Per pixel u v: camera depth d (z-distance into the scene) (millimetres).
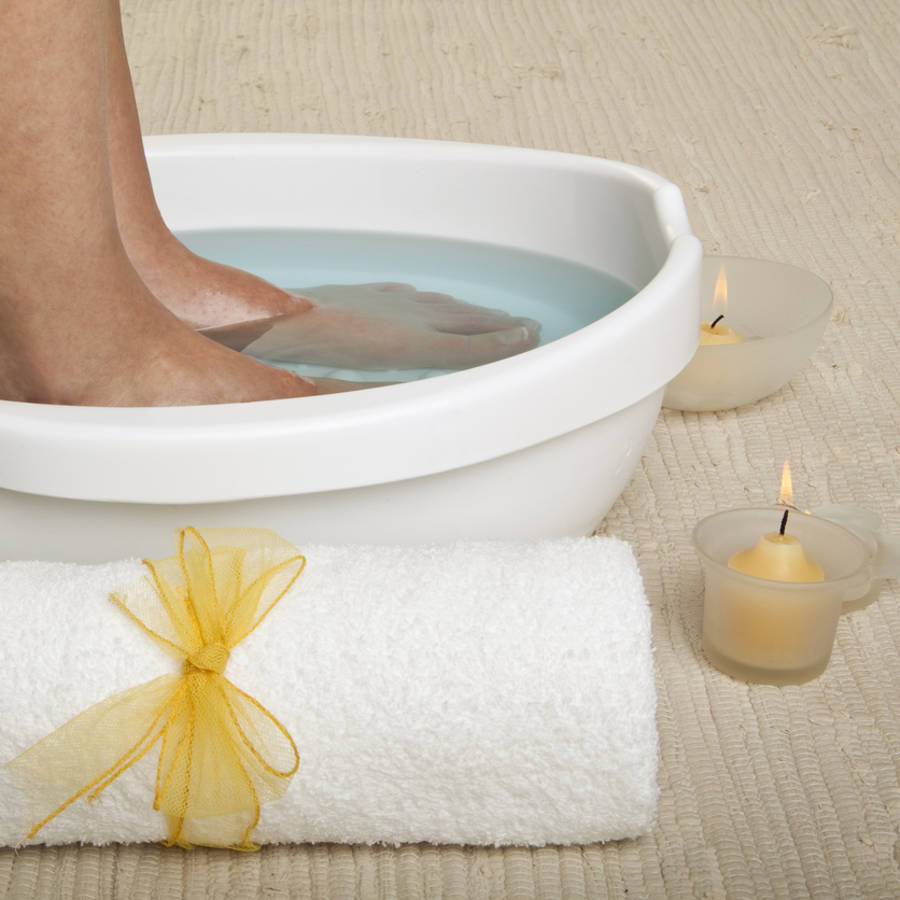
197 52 1973
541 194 1124
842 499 997
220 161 1166
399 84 1862
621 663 647
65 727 639
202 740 642
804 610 786
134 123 989
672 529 964
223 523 735
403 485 744
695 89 1846
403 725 641
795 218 1483
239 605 650
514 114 1764
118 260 803
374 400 719
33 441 699
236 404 723
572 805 661
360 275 1159
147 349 832
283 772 643
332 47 1993
